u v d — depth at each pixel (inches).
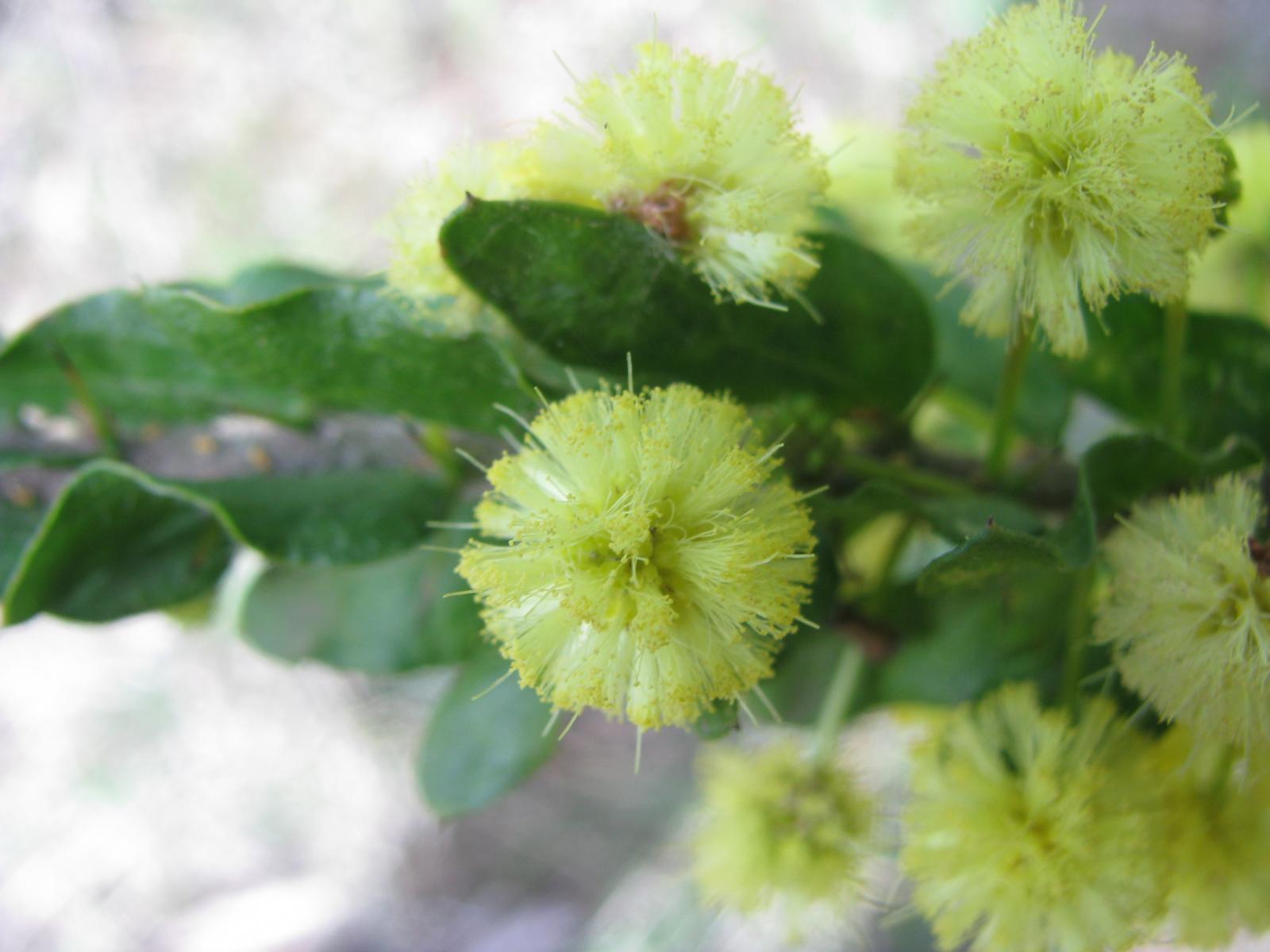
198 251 6.7
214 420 2.3
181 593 2.2
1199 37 5.4
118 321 2.1
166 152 6.8
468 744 2.5
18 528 2.2
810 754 2.3
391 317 2.0
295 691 7.1
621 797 6.7
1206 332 2.1
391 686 6.9
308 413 2.2
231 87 6.8
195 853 7.3
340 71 6.7
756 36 6.2
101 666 7.2
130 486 2.1
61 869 7.2
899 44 6.0
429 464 2.2
